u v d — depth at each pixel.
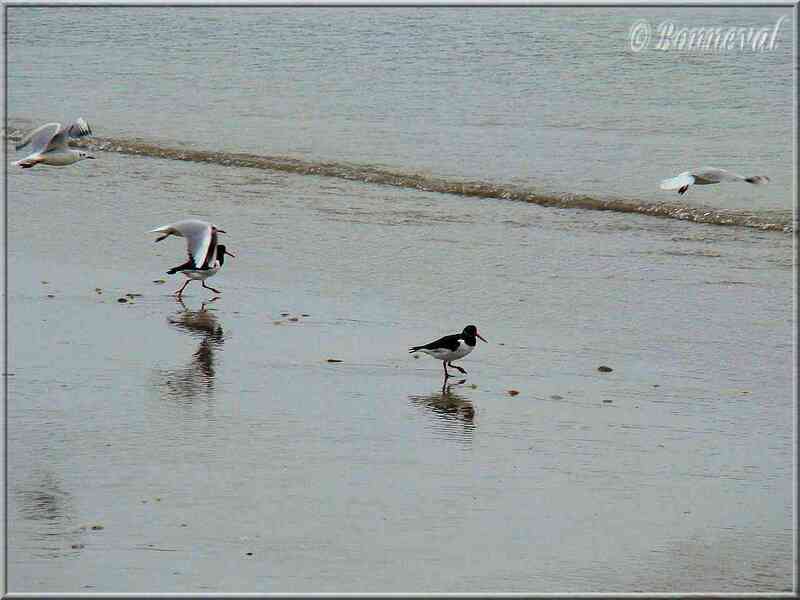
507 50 44.53
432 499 12.52
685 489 12.80
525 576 10.85
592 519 12.07
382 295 20.23
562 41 45.62
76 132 17.92
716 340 17.88
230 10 54.62
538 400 15.61
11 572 10.95
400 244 23.41
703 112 35.28
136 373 16.48
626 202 26.30
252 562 11.10
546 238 23.78
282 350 17.52
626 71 40.81
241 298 20.19
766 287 20.42
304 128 34.94
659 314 19.09
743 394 15.73
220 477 13.01
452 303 19.73
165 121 36.75
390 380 16.33
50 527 11.80
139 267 22.14
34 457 13.57
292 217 25.66
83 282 21.12
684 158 30.03
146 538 11.58
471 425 14.71
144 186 28.91
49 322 18.81
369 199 27.23
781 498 12.54
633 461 13.55
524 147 31.62
